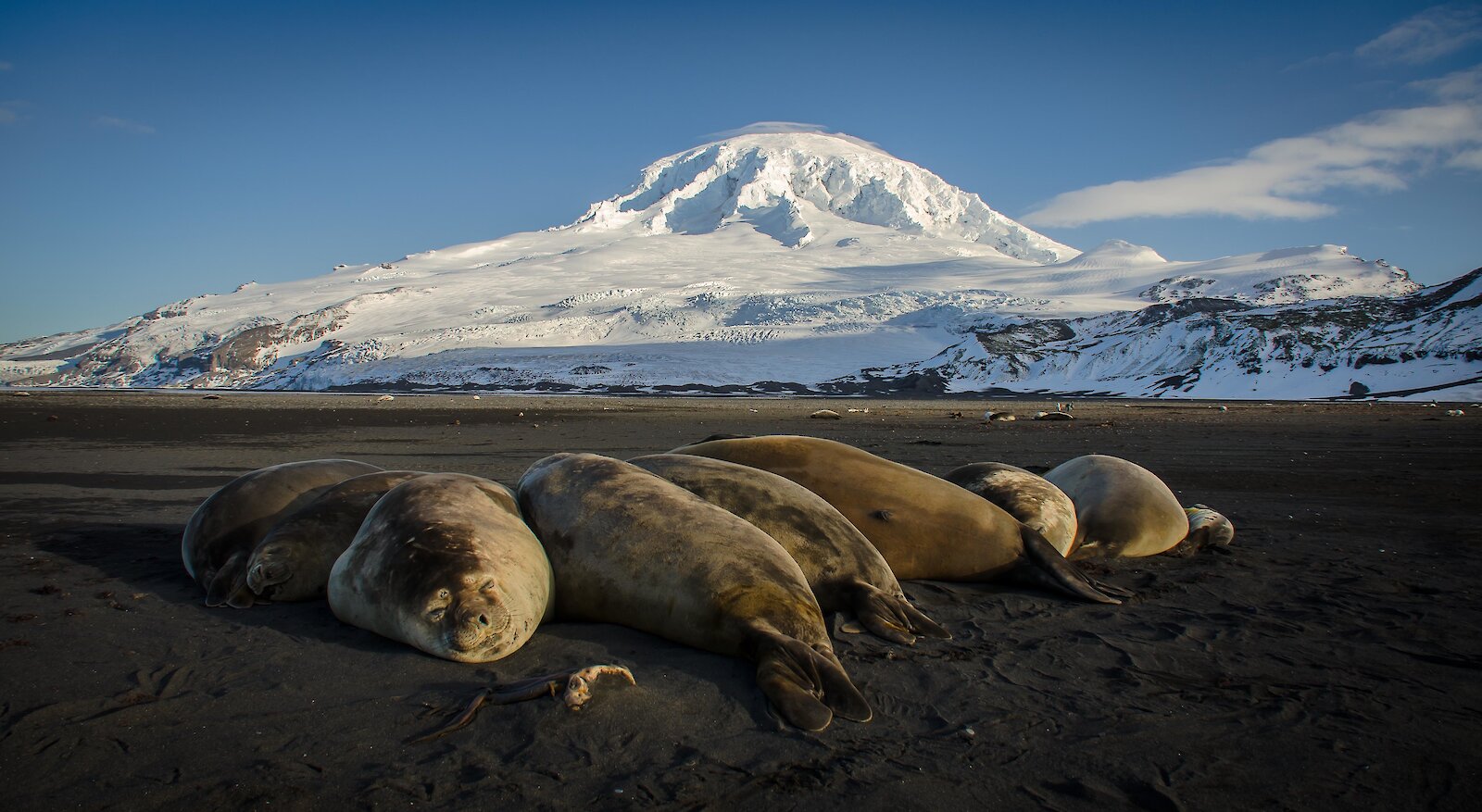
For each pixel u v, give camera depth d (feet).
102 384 605.31
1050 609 18.85
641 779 10.44
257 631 16.39
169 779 10.36
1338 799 10.27
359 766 10.75
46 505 32.99
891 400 241.14
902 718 12.53
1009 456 55.31
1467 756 11.46
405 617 15.07
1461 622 17.84
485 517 16.67
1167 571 22.81
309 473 22.33
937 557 20.90
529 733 11.69
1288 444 67.36
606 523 16.67
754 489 18.70
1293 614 18.52
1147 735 12.03
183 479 42.24
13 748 11.15
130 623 16.90
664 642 15.64
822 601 17.61
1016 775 10.76
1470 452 60.54
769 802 9.91
